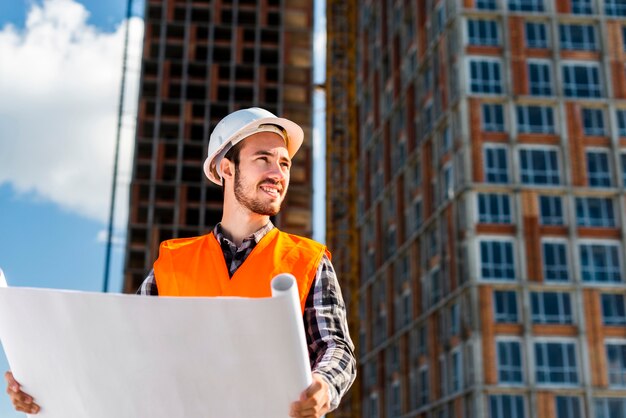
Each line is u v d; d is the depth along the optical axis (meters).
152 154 75.44
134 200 73.56
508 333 41.22
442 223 46.28
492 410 40.03
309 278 2.96
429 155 49.47
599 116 45.19
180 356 2.43
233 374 2.42
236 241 3.19
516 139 44.34
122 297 2.40
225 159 3.24
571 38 46.31
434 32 50.00
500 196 43.41
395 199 54.75
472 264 42.06
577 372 40.81
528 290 41.81
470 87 45.25
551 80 45.53
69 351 2.51
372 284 58.59
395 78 57.34
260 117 3.20
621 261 42.62
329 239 65.50
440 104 48.12
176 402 2.48
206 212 74.19
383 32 60.81
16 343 2.59
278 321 2.32
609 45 46.12
